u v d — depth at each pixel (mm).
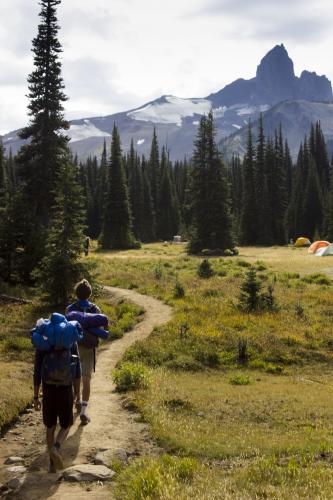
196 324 23547
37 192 41562
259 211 86438
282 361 20469
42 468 7887
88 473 7332
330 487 6438
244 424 11156
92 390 13070
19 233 33906
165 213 110000
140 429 9789
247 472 7254
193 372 17984
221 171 67562
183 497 6074
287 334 22891
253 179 87750
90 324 9617
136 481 6574
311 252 61844
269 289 28641
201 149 68375
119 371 14117
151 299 29750
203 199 67250
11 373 14078
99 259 52781
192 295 30734
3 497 6785
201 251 65812
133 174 108750
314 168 109375
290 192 129125
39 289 27125
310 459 8250
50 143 41875
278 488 6523
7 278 33875
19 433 9953
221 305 27922
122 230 76938
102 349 19094
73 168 27562
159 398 12312
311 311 27984
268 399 13750
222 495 6188
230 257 59375
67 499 6473
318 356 21078
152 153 127938
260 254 63812
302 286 36312
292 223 108250
